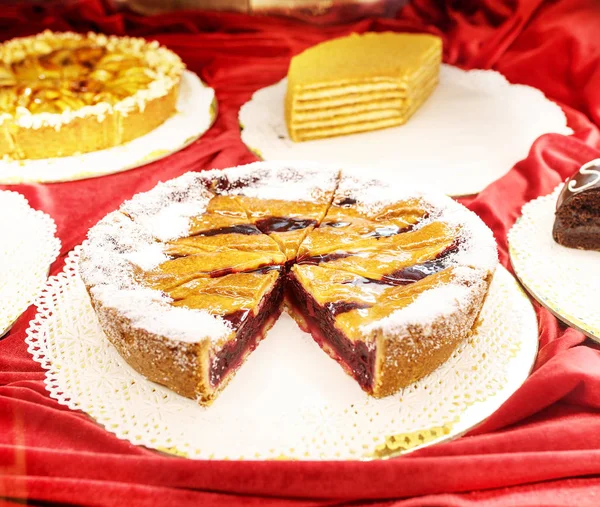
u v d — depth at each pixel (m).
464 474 0.57
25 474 0.58
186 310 0.64
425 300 0.63
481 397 0.62
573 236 0.74
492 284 0.70
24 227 0.76
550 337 0.66
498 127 0.91
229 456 0.59
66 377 0.64
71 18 1.08
